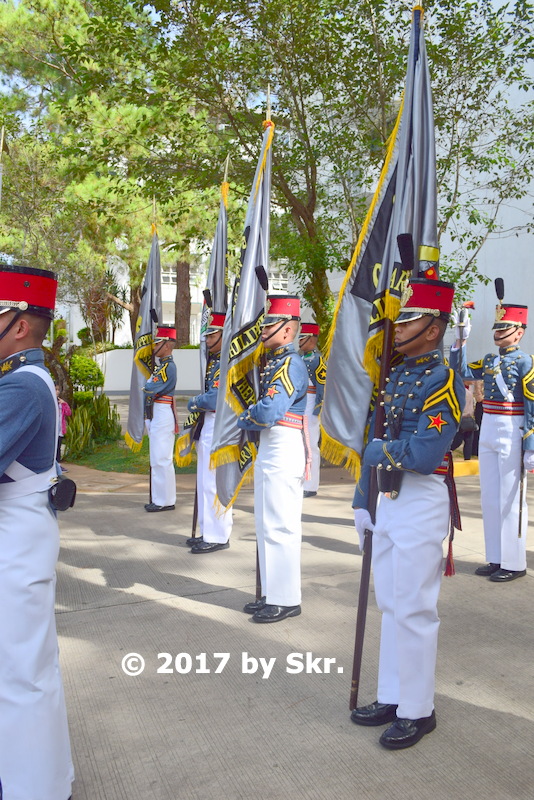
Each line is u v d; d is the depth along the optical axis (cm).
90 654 443
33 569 275
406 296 349
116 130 1217
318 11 1050
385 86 1089
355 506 378
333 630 475
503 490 578
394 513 349
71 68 1505
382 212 391
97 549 666
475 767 325
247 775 321
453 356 639
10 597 270
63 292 1631
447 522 354
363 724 361
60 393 1333
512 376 573
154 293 858
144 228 1565
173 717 371
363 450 382
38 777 273
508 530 578
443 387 337
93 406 1446
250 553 651
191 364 2970
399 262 365
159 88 1285
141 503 873
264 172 531
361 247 391
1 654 271
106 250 1677
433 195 377
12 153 1468
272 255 1257
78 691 397
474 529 737
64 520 780
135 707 380
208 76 1081
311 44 1084
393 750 338
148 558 638
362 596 367
